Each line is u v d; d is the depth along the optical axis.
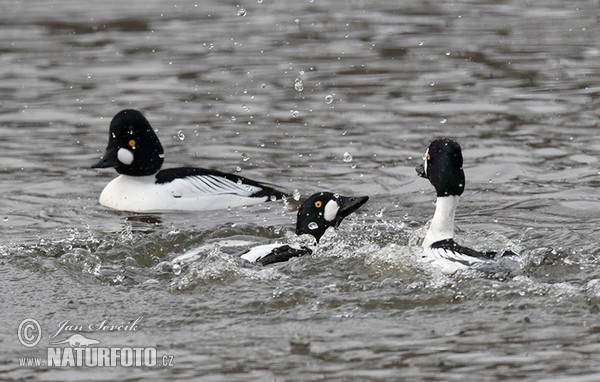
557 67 22.73
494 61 23.30
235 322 10.95
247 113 20.34
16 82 22.44
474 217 14.97
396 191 16.41
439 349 10.12
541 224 14.58
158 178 16.52
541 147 18.12
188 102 21.05
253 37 25.53
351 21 26.75
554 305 11.02
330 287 11.68
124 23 26.89
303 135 19.12
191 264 12.53
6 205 16.11
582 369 9.62
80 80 22.48
